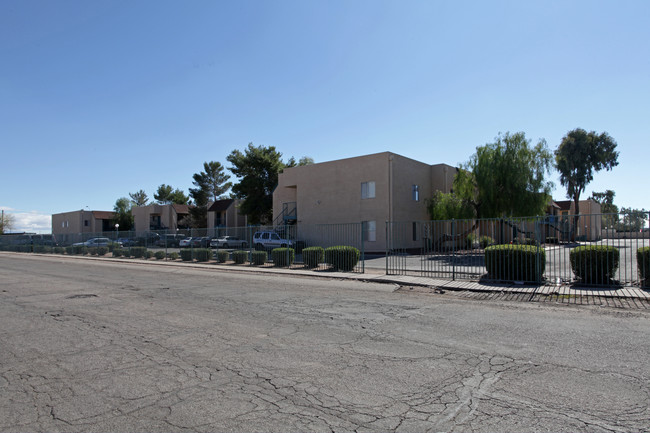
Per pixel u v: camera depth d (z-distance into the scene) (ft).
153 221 215.10
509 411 12.46
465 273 47.24
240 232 83.15
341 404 13.08
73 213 226.99
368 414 12.35
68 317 27.07
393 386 14.56
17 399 13.76
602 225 38.37
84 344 20.42
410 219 103.65
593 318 25.71
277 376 15.65
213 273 60.49
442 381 15.01
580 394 13.69
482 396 13.61
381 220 97.81
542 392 13.89
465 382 14.87
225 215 185.57
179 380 15.33
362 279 48.01
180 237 104.63
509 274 40.86
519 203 86.38
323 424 11.72
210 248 84.84
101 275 58.03
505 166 87.56
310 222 111.04
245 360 17.62
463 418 12.03
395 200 98.58
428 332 22.38
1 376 16.02
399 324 24.40
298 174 114.83
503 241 59.88
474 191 95.04
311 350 19.04
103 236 117.29
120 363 17.39
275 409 12.75
